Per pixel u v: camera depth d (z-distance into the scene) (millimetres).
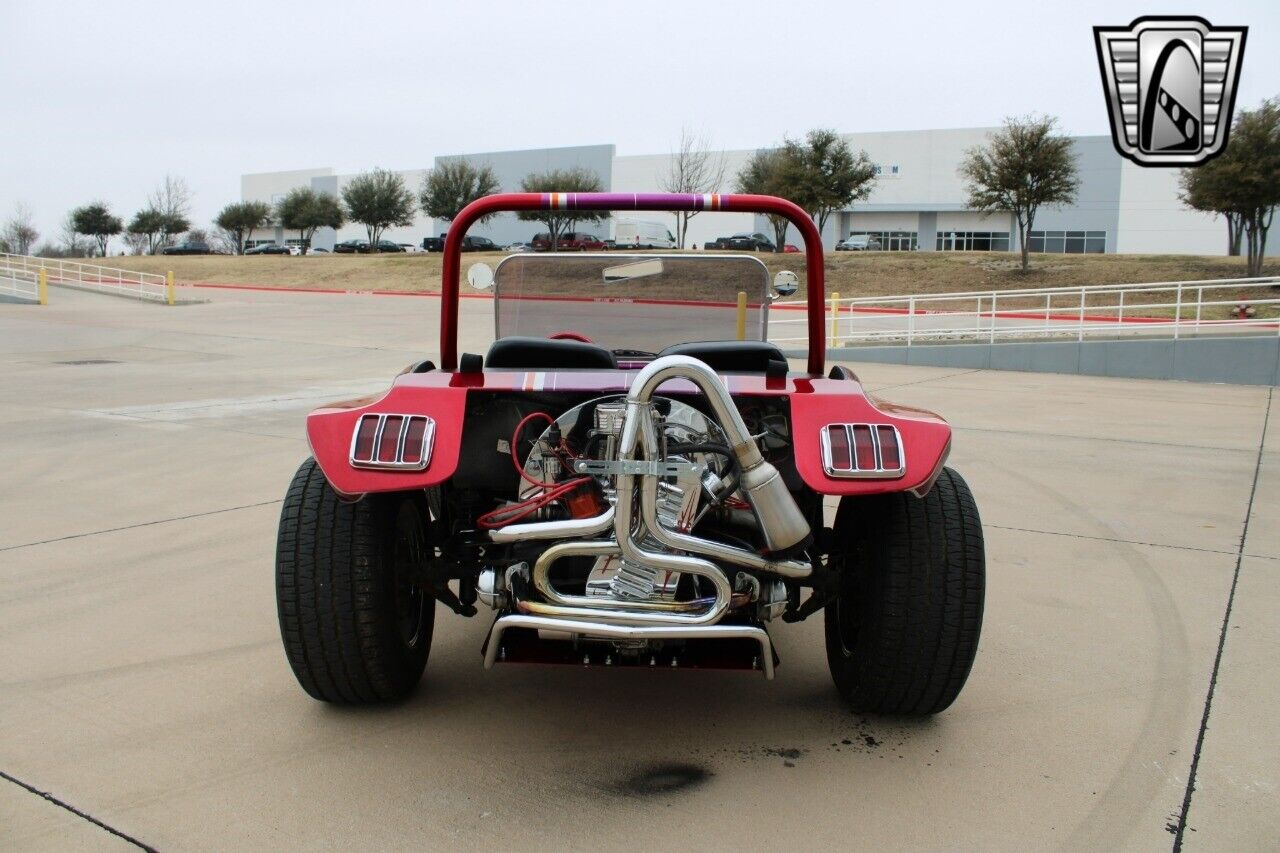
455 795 2639
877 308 29797
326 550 2809
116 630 3811
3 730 2982
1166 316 23781
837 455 2590
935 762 2855
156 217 82125
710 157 60281
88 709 3131
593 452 2848
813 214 42531
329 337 19797
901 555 2781
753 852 2396
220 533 5152
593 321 4277
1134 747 2961
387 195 68312
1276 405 11055
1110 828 2520
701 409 2936
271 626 3871
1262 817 2580
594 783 2713
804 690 3355
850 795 2666
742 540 2865
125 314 26438
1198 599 4320
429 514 3355
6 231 86188
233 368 13914
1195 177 28609
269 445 7637
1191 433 8883
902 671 2836
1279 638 3861
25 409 9539
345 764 2799
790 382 2902
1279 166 26969
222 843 2404
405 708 3168
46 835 2422
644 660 2758
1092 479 6816
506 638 2875
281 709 3146
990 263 35688
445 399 2723
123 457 7133
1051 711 3201
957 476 3016
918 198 61781
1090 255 37281
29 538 5035
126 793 2627
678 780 2736
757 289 4105
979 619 2781
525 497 2855
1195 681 3443
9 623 3869
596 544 2547
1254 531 5477
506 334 4387
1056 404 10891
